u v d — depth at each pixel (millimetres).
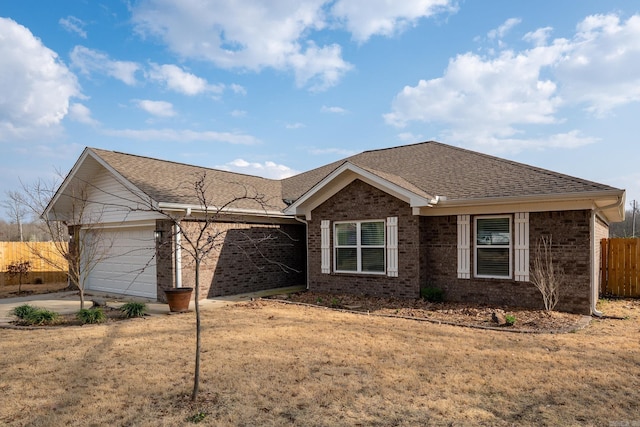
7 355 7113
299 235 17547
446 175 13781
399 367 6254
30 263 18984
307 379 5809
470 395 5219
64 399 5211
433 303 11758
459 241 12094
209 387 5547
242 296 14039
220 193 15094
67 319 10438
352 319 9820
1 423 4562
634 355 6742
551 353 6883
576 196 9867
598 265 13906
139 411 4859
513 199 10641
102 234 16031
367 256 13477
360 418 4625
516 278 11156
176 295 11344
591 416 4629
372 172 12500
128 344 7758
